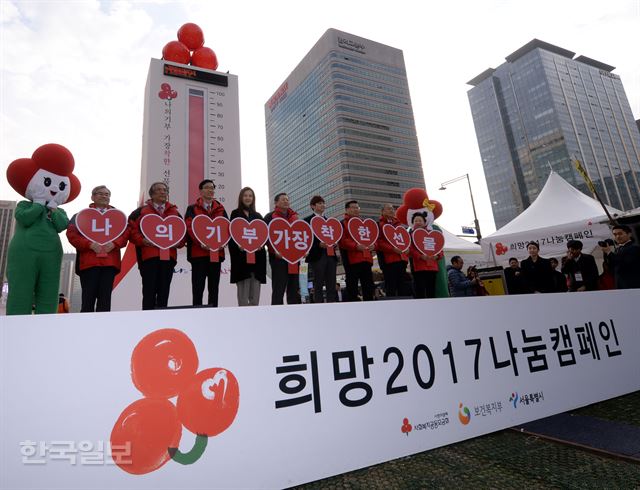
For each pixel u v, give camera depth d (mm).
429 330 2582
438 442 2371
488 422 2590
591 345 3344
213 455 1813
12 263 3129
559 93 107625
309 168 102250
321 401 2111
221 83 7453
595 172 104250
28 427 1580
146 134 7020
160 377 1812
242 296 3730
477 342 2748
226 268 6746
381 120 96875
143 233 3123
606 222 6676
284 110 115625
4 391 1577
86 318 1760
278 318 2131
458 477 1997
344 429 2123
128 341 1804
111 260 3090
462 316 2752
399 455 2232
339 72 92938
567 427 2670
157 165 6691
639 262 5652
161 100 6898
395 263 4324
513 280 7012
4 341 1619
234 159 7281
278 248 3525
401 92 103062
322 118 96688
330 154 93375
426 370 2480
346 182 88625
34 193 3262
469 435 2490
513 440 2500
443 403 2469
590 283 6332
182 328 1910
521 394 2801
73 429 1634
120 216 3150
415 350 2486
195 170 6949
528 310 3098
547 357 3039
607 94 121062
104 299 3057
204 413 1846
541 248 7426
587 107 112500
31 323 1676
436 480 1971
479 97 124062
